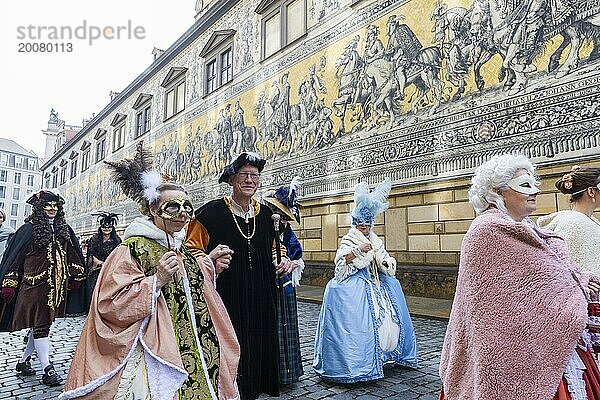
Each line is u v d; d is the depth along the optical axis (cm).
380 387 390
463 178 883
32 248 438
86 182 3528
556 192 739
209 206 340
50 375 421
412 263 971
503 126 825
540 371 175
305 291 1140
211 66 1980
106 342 195
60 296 446
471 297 192
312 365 471
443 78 941
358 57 1159
